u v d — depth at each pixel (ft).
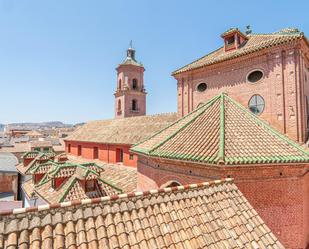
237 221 21.50
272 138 33.19
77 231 16.33
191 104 58.49
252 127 35.45
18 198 97.09
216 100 44.01
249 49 47.03
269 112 43.60
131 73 116.37
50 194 52.03
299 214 30.76
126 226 17.80
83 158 107.34
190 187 23.68
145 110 119.55
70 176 55.88
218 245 18.42
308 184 35.68
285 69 41.98
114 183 65.72
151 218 19.19
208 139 32.89
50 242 14.88
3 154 129.18
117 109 118.32
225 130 33.50
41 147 148.56
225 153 28.35
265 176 29.58
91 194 51.85
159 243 17.16
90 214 17.87
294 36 40.06
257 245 19.61
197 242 18.12
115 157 87.30
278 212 29.73
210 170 29.32
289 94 41.04
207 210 21.67
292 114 40.45
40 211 16.93
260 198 29.14
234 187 26.23
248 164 27.58
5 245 14.16
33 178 68.90
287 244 29.73
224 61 50.60
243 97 48.08
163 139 39.06
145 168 40.98
